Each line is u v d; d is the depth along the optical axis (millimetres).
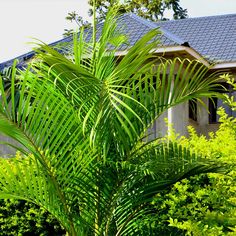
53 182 5730
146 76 5855
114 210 6133
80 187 5875
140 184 6070
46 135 5504
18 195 5750
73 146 5742
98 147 5801
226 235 5746
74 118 5699
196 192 6668
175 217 6668
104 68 6156
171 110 15047
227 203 6332
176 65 14633
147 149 6043
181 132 15742
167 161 5906
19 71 5980
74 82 5730
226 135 6910
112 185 5988
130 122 5352
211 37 20203
